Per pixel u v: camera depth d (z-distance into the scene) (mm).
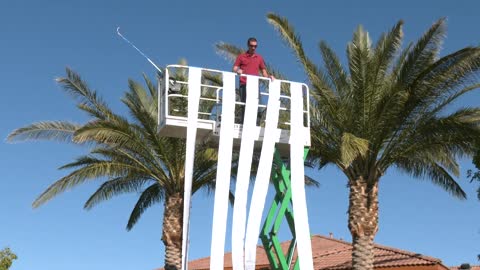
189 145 13836
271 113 14242
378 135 20266
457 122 19141
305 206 13867
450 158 21953
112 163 22172
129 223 26188
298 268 14258
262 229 14188
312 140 20547
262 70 14781
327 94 19953
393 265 25609
